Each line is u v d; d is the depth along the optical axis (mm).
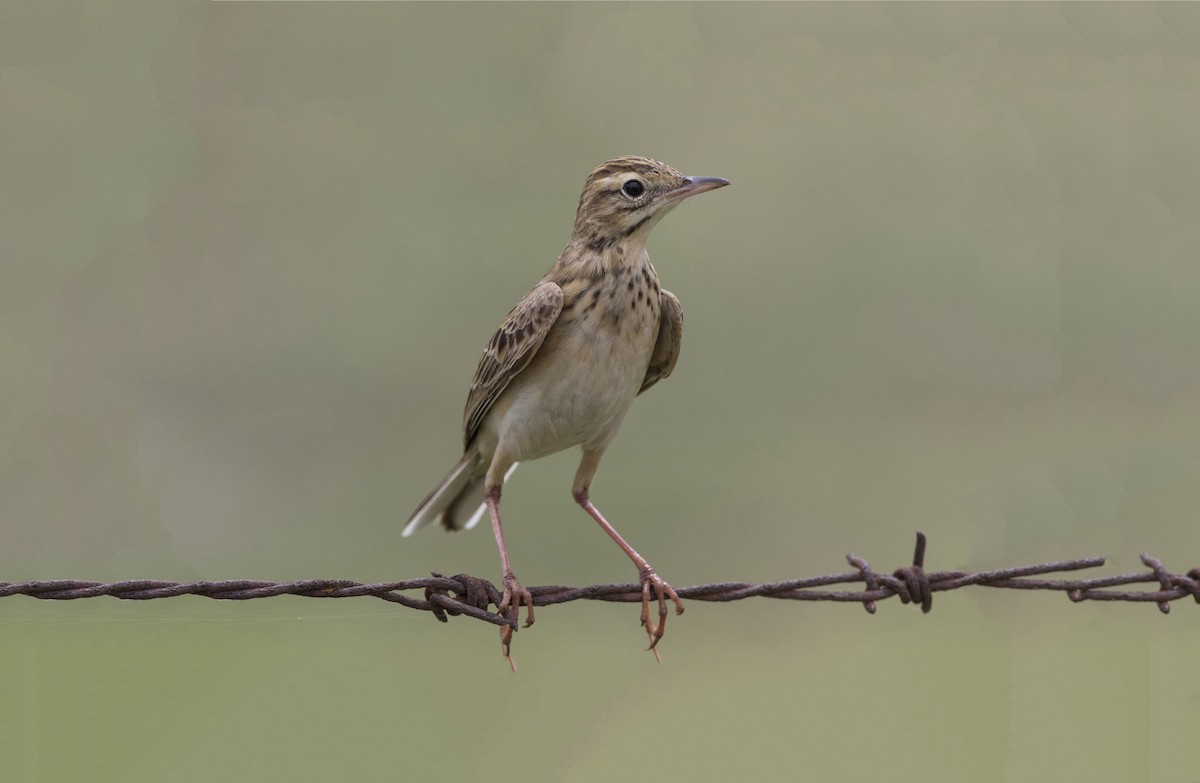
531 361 9469
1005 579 8727
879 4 24719
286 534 16703
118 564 15961
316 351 19047
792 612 15883
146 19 22391
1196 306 20438
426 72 22828
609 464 18188
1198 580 8852
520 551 16875
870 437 18984
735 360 19844
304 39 22828
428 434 18234
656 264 20625
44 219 19953
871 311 20578
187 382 18609
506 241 20484
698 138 22125
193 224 20250
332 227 20547
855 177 21812
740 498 17594
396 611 15242
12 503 16609
